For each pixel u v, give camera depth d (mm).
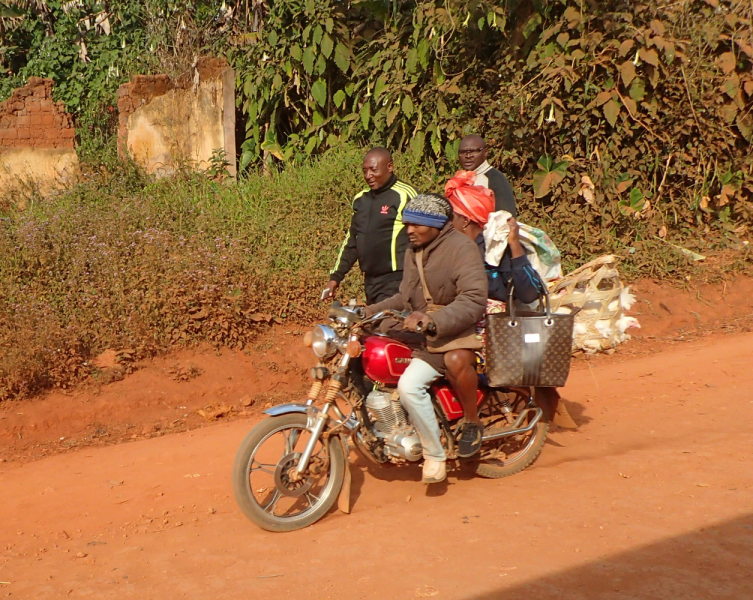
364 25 11383
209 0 12625
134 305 7301
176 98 11281
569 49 9305
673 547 3553
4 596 3434
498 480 4707
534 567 3430
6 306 7078
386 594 3273
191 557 3777
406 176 10062
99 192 10047
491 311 4879
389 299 4469
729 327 8461
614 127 9422
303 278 8359
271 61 10961
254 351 7398
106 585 3498
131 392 6480
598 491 4340
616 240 9430
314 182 9891
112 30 14031
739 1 9641
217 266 7980
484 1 9125
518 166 9703
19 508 4590
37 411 6066
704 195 10039
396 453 4270
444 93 9750
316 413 4129
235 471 3969
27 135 11070
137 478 5023
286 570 3572
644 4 9125
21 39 14297
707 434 5293
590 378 6941
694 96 9383
